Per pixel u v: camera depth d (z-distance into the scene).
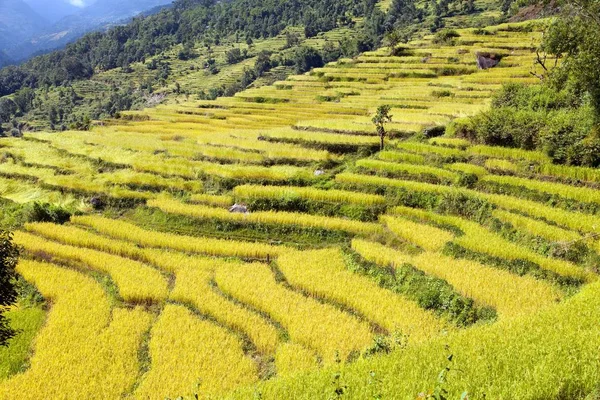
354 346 19.69
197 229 34.56
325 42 183.25
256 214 34.50
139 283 26.52
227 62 199.38
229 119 66.25
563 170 33.12
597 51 32.56
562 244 24.97
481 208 30.58
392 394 11.72
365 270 26.34
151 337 21.70
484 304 21.52
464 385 11.31
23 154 53.56
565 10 35.72
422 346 15.37
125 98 170.88
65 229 34.88
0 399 17.81
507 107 43.34
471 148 39.88
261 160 44.97
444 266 24.66
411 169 37.72
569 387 11.09
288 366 18.55
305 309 22.80
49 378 18.97
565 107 39.56
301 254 29.17
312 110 67.62
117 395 17.94
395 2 179.00
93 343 21.14
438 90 66.25
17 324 23.52
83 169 47.62
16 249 16.62
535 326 15.41
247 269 27.72
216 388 17.66
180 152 49.00
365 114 62.03
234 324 22.28
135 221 37.31
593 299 17.42
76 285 27.12
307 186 39.25
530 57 75.44
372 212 33.72
